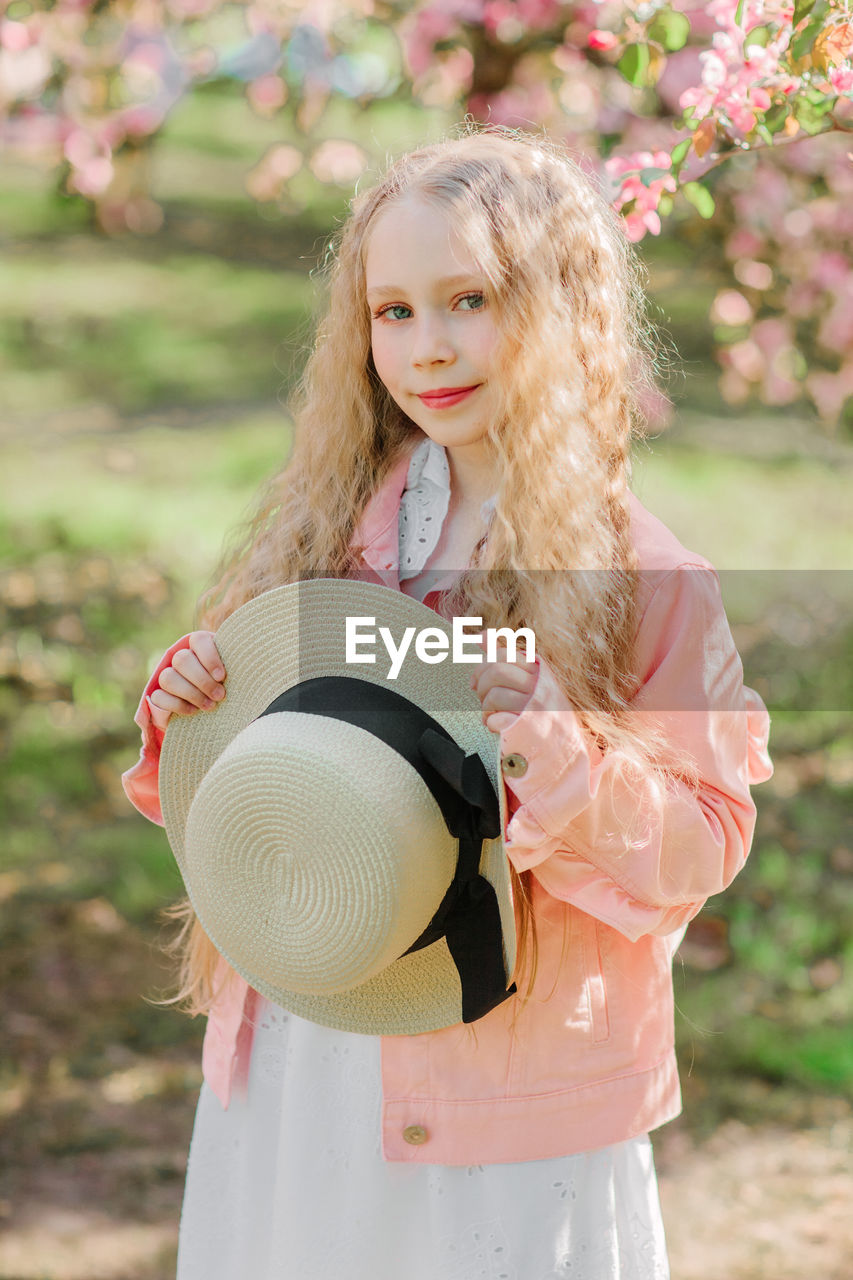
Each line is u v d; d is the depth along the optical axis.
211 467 8.73
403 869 1.55
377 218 1.71
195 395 10.43
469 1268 1.71
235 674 1.80
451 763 1.56
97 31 4.82
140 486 8.36
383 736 1.60
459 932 1.64
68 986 4.13
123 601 6.78
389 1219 1.78
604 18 2.90
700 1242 3.13
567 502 1.68
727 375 4.99
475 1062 1.70
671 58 4.28
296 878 1.61
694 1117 3.58
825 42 1.96
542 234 1.68
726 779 1.66
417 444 1.92
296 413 2.07
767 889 4.65
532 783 1.53
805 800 5.29
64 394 10.35
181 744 1.85
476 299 1.66
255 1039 1.92
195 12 4.80
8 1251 3.05
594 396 1.76
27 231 14.87
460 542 1.85
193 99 20.55
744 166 4.12
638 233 2.27
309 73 4.94
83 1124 3.53
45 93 4.99
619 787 1.59
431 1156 1.70
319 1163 1.81
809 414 9.60
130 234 14.95
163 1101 3.65
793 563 7.53
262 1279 1.91
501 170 1.71
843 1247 3.10
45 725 5.75
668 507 8.15
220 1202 1.96
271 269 14.11
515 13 4.39
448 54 4.57
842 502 8.40
